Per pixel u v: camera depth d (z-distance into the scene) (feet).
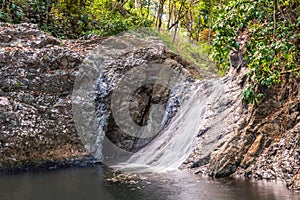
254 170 11.73
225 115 14.67
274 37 10.84
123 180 12.03
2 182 12.02
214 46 11.96
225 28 11.71
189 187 10.65
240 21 11.55
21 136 14.58
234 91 15.48
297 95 12.03
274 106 12.67
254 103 11.86
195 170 13.17
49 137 15.35
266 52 10.50
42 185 11.48
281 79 12.73
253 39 11.76
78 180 12.21
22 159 14.32
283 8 12.50
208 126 14.79
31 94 15.84
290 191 9.63
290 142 11.24
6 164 13.92
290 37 11.08
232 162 12.17
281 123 12.13
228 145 12.60
